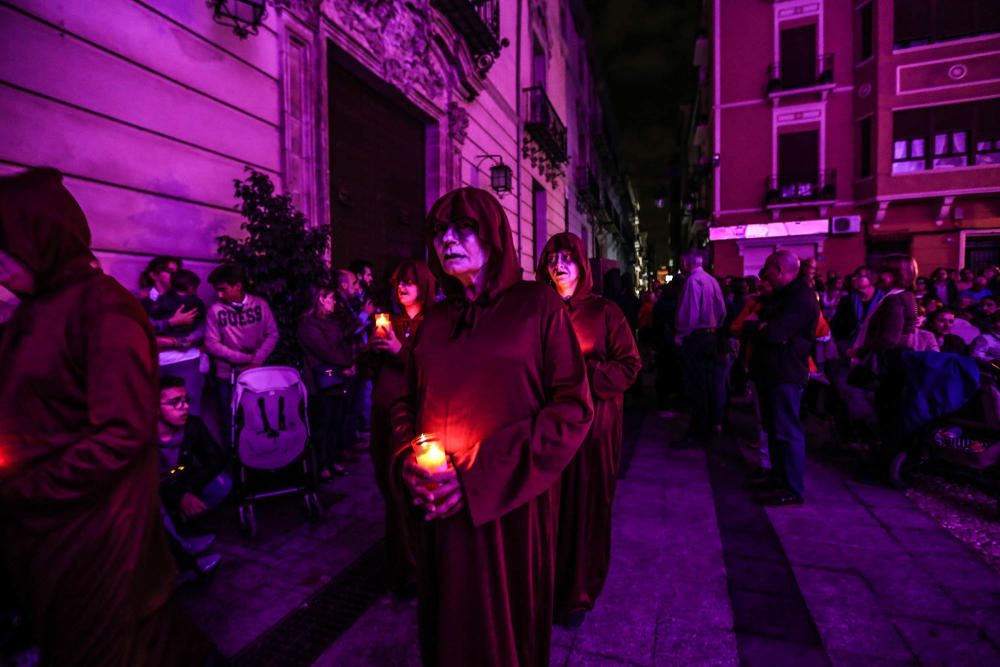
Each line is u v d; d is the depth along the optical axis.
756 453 4.93
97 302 1.33
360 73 6.76
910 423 3.79
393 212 7.80
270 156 5.07
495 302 1.37
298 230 4.39
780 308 3.54
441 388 1.35
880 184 15.01
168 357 3.74
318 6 5.58
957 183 14.42
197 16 4.29
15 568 1.30
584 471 2.28
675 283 7.00
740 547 3.04
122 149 3.71
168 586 1.51
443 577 1.30
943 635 2.20
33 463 1.30
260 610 2.45
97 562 1.31
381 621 2.37
